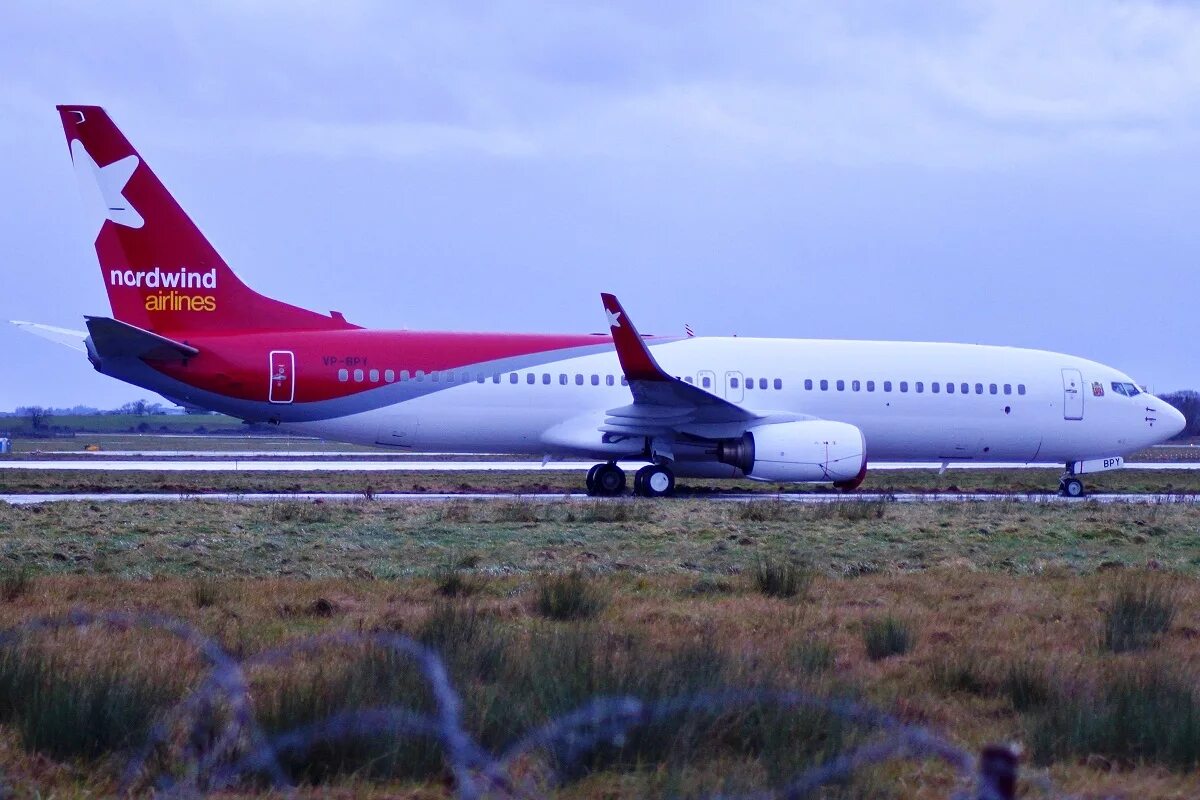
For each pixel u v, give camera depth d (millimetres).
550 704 30344
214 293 106500
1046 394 122000
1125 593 48656
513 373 110562
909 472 182625
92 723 28391
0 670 31734
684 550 68938
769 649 39219
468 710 29688
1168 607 47375
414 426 109188
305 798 25609
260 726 28688
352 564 61875
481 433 110375
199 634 40094
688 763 27109
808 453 107938
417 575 58219
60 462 186875
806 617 46875
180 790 25656
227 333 106750
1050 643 42719
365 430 108875
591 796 25688
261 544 68562
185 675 33844
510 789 26016
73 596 49344
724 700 30047
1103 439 123625
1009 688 34688
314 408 107000
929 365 120250
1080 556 69125
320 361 106938
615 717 28609
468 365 109875
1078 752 29266
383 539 72188
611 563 62969
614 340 104375
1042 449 123312
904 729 30016
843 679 35031
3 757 27938
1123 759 28922
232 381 104812
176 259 105688
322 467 176625
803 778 25734
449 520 82812
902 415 119062
